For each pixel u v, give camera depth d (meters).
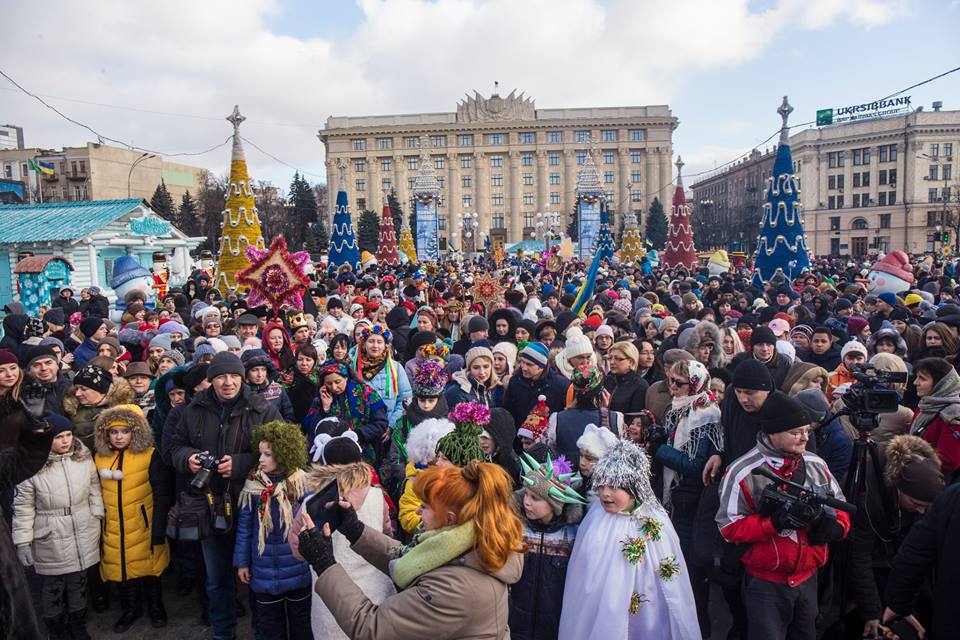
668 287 16.47
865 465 3.82
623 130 97.62
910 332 7.32
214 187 82.62
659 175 98.25
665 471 4.49
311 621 3.62
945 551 2.82
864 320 8.30
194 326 8.94
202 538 4.23
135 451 4.61
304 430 5.28
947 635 2.80
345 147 100.50
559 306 11.66
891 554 3.96
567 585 3.48
